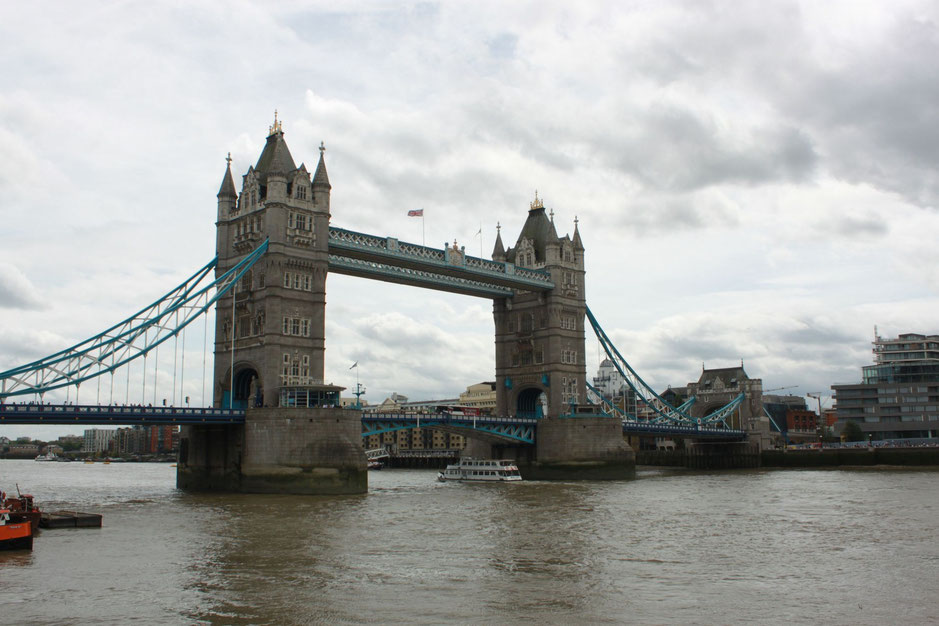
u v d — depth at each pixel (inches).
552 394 5442.9
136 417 3464.6
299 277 4074.8
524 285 5329.7
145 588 1604.3
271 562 1877.5
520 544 2161.7
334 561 1892.2
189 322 3836.1
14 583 1648.6
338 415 3715.6
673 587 1631.4
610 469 5147.6
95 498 3521.2
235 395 4165.8
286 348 3976.4
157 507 3046.3
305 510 2942.9
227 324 4227.4
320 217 4178.2
